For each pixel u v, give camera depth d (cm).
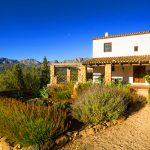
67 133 812
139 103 1384
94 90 1137
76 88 1582
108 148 739
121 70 2525
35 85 5391
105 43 2633
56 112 850
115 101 1038
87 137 830
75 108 991
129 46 2464
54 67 2633
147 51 2358
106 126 944
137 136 845
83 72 2445
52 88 1811
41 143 729
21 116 735
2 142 781
